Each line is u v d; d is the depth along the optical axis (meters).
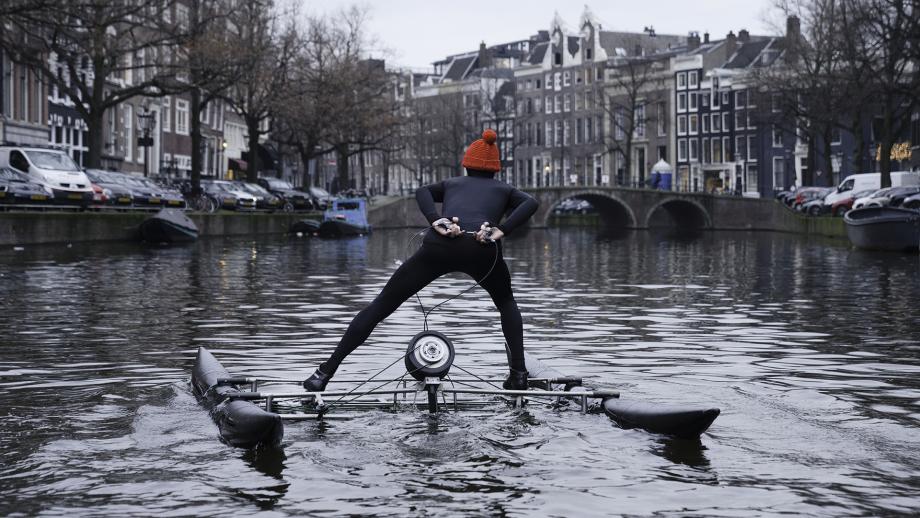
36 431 6.72
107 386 8.41
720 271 26.19
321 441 6.43
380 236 54.78
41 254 29.67
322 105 63.19
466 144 113.25
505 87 122.62
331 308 15.33
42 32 43.00
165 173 66.00
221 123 82.56
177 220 39.59
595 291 19.39
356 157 140.88
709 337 12.07
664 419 6.57
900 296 18.27
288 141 67.25
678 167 100.38
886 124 48.94
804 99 63.28
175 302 16.11
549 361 10.01
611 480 5.62
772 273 25.31
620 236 62.66
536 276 24.17
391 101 72.69
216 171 81.50
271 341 11.40
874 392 8.30
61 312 14.47
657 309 15.72
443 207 7.79
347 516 5.03
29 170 37.38
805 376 9.12
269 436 6.24
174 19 46.25
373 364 9.65
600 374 9.17
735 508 5.16
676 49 109.19
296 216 56.72
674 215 90.19
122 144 64.44
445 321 13.62
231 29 58.44
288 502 5.23
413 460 6.01
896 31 40.25
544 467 5.86
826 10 57.91
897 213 37.00
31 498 5.29
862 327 13.22
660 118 102.19
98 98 41.75
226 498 5.30
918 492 5.43
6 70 49.06
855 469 5.87
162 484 5.53
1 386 8.41
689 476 5.71
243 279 21.47
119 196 41.50
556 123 113.44
